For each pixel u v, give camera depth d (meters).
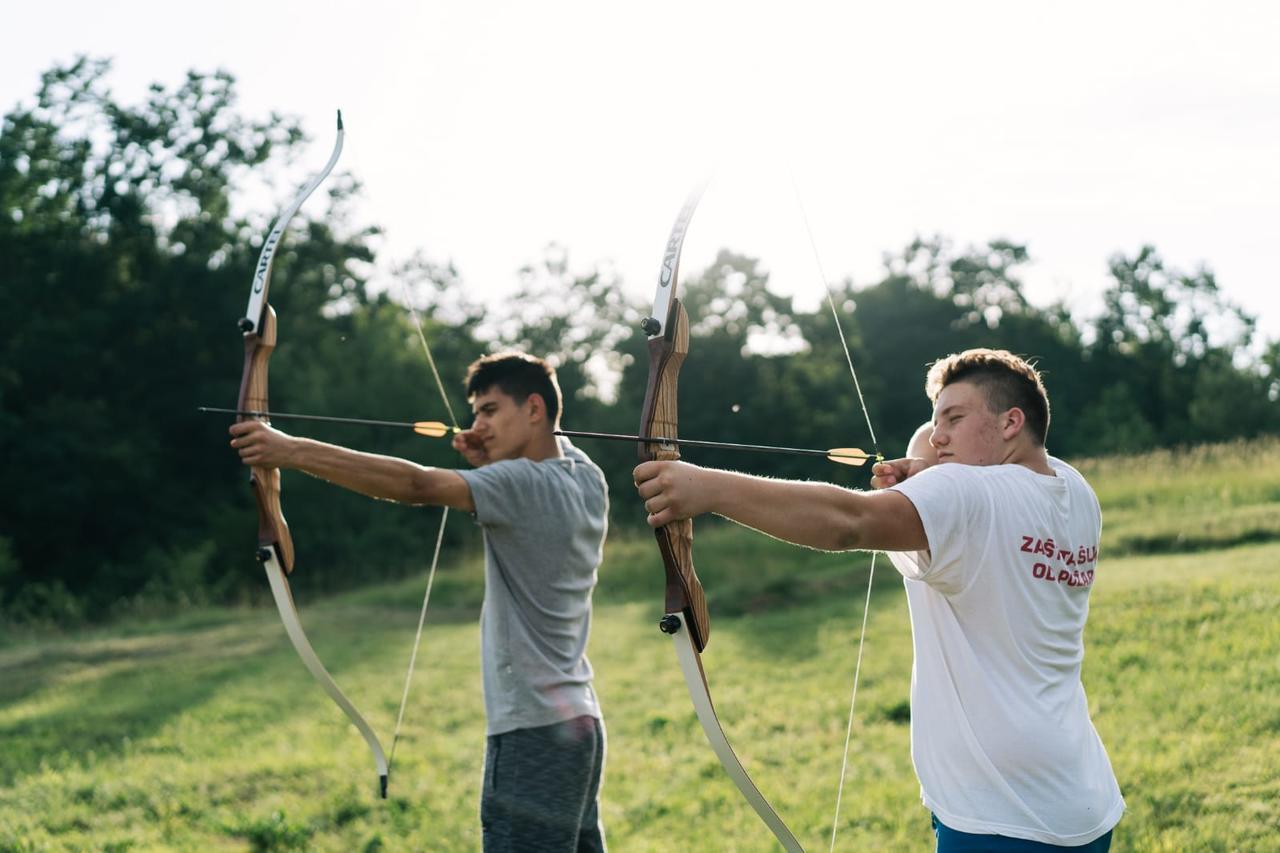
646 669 7.97
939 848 2.28
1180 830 3.92
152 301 26.36
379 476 2.97
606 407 28.56
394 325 26.20
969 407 2.35
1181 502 10.52
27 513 23.92
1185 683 5.46
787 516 2.00
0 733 7.36
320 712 7.41
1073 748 2.20
